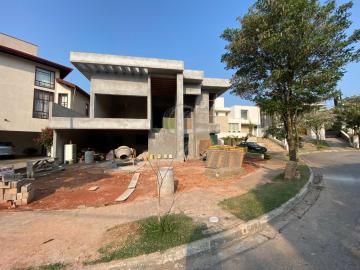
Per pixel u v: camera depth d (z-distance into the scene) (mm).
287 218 5117
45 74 21609
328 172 11570
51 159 13188
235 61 9758
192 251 3562
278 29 8039
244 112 45281
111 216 5168
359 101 28734
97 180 9562
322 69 8195
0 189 6211
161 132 17562
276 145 32594
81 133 19062
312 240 3992
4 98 18891
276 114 10469
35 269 3088
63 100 22344
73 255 3428
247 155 18625
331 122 29719
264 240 4059
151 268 3219
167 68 16281
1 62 18859
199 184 8477
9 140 21000
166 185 7090
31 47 22641
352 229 4418
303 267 3160
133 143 21578
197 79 18000
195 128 19609
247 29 8805
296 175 9078
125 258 3316
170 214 5062
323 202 6344
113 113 23453
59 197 6992
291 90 8812
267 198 6172
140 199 6645
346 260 3309
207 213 5133
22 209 5855
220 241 3910
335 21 7941
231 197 6480
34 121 20531
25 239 4016
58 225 4668
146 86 17406
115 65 15539
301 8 7508
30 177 9844
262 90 9664
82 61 15008
